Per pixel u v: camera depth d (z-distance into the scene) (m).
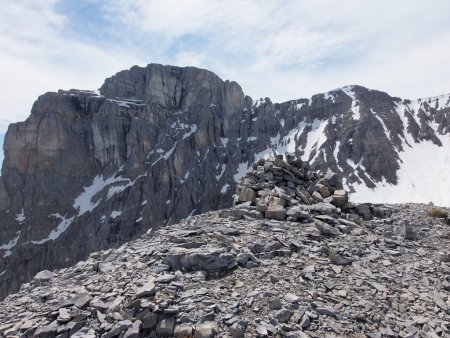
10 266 158.25
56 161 197.75
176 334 11.63
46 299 14.91
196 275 14.92
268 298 13.31
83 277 16.92
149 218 172.62
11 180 190.75
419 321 13.19
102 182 196.00
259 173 28.08
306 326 12.09
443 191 165.38
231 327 11.59
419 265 17.92
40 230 172.62
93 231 169.12
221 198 181.75
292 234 19.72
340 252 18.05
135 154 198.62
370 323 12.77
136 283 14.38
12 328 12.65
